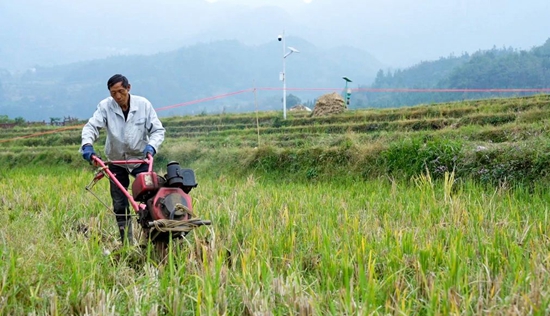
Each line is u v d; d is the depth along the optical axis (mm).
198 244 4258
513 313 2840
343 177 10812
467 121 15227
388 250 4195
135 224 5602
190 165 14664
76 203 7145
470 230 4871
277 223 5418
